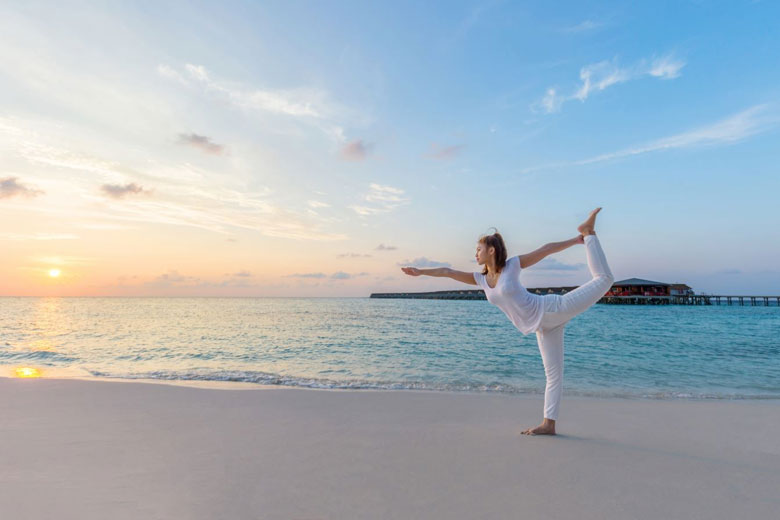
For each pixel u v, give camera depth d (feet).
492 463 9.49
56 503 7.13
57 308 182.70
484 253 11.43
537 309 11.00
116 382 19.72
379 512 6.94
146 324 81.05
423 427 12.83
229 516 6.73
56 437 11.25
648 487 8.20
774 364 32.73
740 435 12.29
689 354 38.93
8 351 40.42
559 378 12.09
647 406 16.51
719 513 7.06
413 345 46.44
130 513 6.77
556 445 10.97
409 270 12.59
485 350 41.83
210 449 10.32
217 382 22.89
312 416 14.16
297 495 7.61
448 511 7.03
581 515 6.95
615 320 101.40
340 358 36.58
